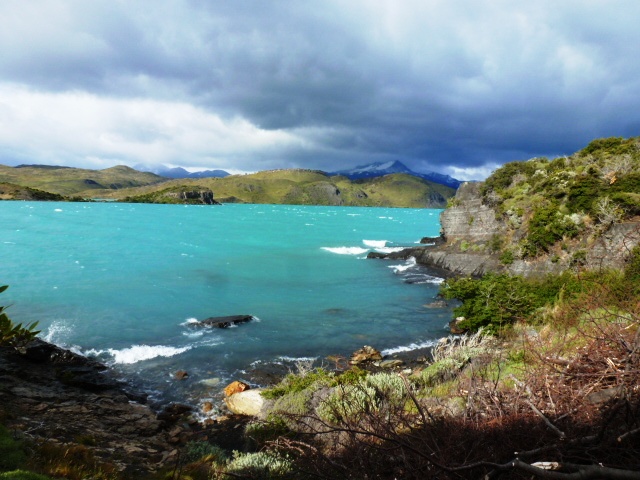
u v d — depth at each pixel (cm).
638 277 818
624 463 294
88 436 980
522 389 461
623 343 446
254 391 1519
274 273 4556
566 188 3747
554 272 3098
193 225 11069
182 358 2023
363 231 11175
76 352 2042
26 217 10888
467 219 5231
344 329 2556
